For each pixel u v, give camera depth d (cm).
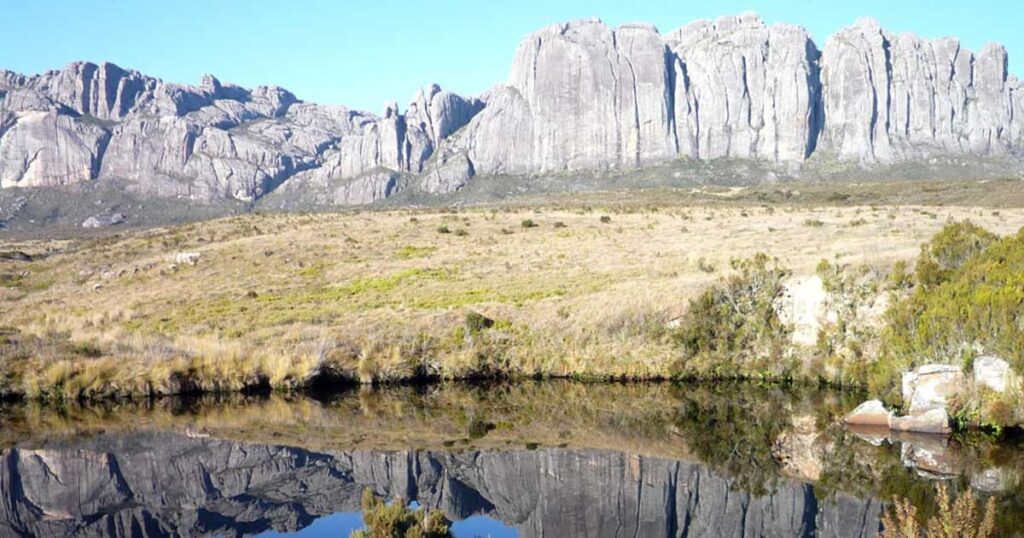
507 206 12675
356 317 4150
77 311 4706
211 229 8231
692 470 2094
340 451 2325
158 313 4572
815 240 5569
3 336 3562
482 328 3778
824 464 2111
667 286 4025
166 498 1920
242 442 2430
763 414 2730
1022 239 2769
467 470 2127
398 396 3155
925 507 1694
